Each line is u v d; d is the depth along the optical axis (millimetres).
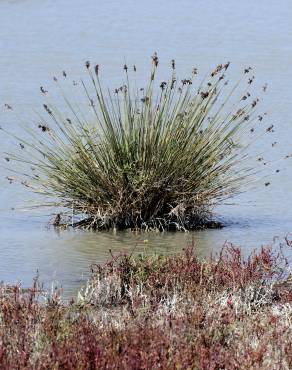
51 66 73000
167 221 36562
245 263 28453
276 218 38031
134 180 36219
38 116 55250
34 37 86625
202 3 111812
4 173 43500
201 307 23734
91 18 97688
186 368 18969
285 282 28609
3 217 37594
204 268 27953
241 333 22594
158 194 36438
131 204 36344
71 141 37406
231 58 77500
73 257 32031
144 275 27609
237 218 37969
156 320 22891
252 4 112812
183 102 37031
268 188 42406
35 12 100750
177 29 93250
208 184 36969
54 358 18828
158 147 36469
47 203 37812
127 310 24688
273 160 46469
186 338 21188
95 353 18844
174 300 25000
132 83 66000
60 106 58188
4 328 21391
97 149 36719
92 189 36781
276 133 51938
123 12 102625
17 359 19172
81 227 36500
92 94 62125
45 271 30219
